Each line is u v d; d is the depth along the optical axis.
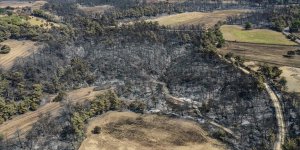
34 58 173.25
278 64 166.38
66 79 165.12
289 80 150.62
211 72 161.62
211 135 131.50
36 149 123.69
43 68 167.25
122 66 174.88
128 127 138.00
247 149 122.50
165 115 144.38
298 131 123.25
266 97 139.62
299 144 115.38
